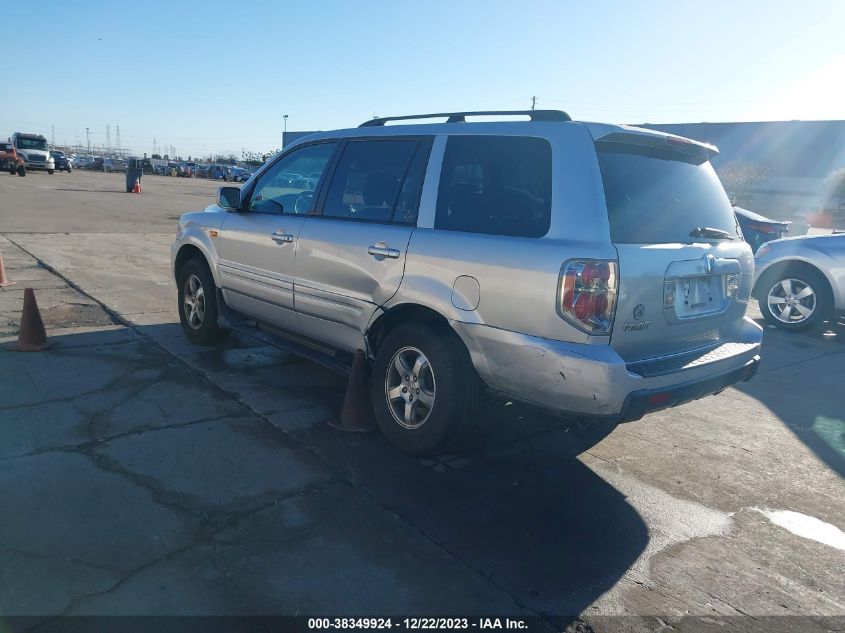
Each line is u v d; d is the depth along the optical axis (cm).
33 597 256
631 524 352
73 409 440
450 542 319
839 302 814
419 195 406
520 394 352
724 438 484
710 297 389
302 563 291
